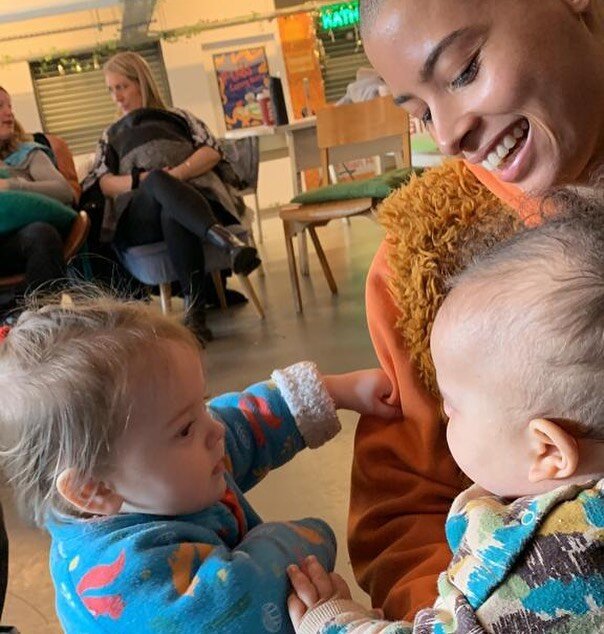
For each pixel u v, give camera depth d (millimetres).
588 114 775
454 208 919
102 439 807
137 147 3551
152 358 829
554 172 797
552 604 548
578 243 584
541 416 577
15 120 3561
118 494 830
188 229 3225
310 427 992
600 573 544
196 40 7348
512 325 582
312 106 7543
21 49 7043
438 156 3428
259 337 3172
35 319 892
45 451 824
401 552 880
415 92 806
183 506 838
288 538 862
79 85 7234
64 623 811
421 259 902
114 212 3400
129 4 6094
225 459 932
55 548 839
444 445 930
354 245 4902
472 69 762
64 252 2928
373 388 999
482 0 743
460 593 594
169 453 823
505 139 792
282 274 4418
